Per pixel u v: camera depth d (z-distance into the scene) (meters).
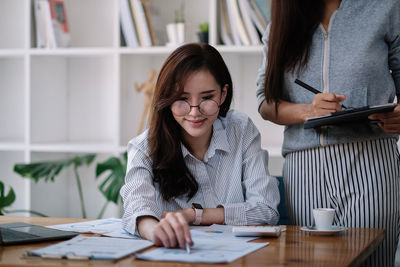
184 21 3.01
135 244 1.09
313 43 1.57
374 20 1.50
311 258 0.98
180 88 1.35
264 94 1.65
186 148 1.50
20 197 3.31
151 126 1.46
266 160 1.66
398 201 1.57
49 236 1.18
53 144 2.89
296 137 1.62
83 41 3.17
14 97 3.28
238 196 1.50
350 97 1.53
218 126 1.52
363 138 1.52
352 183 1.53
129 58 2.88
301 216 1.61
